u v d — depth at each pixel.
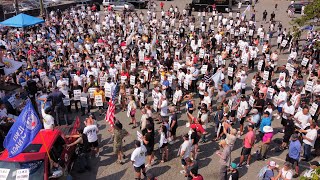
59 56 23.36
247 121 16.17
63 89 17.08
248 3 51.44
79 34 30.52
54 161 10.88
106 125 16.31
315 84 17.11
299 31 21.84
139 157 11.35
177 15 41.59
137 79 19.58
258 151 13.05
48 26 33.78
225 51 24.41
